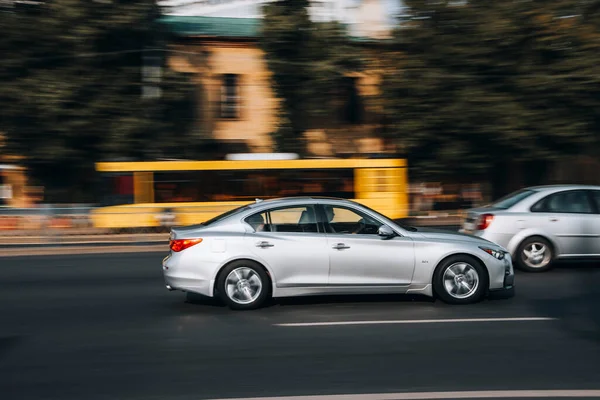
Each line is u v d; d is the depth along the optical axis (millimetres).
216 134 27797
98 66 23547
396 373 6074
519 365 6301
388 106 24766
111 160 22609
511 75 24156
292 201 9133
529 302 9305
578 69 23531
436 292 9031
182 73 24750
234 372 6176
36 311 9062
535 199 11883
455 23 24062
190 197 22453
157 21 24859
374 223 9094
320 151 26750
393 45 24781
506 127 23594
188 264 8758
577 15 24016
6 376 6129
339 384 5770
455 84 24156
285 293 8844
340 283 8859
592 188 12008
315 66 24594
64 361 6621
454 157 24422
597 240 11734
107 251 16875
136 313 8859
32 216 19516
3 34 22234
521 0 23594
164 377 6047
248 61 28203
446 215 24344
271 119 26672
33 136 23078
